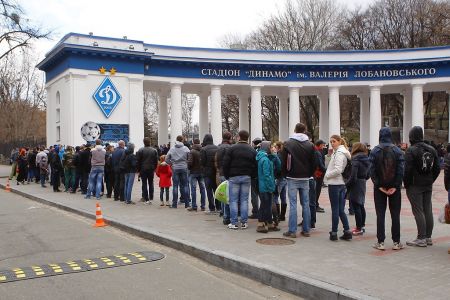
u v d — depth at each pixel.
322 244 8.52
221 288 6.45
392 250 7.97
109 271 7.22
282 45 49.94
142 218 11.85
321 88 35.53
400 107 54.72
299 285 6.12
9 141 51.34
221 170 11.55
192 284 6.60
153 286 6.45
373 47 51.34
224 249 8.07
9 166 45.69
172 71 31.05
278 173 10.27
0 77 52.47
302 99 53.00
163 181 14.48
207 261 7.91
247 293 6.25
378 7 50.84
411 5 48.84
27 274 7.03
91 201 15.96
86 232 10.70
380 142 8.03
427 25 48.09
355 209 9.45
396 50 33.34
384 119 57.31
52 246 9.07
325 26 49.97
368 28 51.22
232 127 61.41
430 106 56.66
